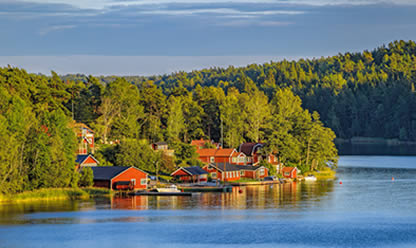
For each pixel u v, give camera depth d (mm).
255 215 139625
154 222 129750
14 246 107750
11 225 125375
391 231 120500
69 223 127812
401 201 164000
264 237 115125
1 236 115188
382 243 110375
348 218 135125
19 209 144500
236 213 142375
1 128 153125
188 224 127688
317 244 109625
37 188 166375
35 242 110625
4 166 152500
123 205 154750
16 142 156500
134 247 107312
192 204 159000
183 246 108125
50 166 165500
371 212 143875
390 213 142375
